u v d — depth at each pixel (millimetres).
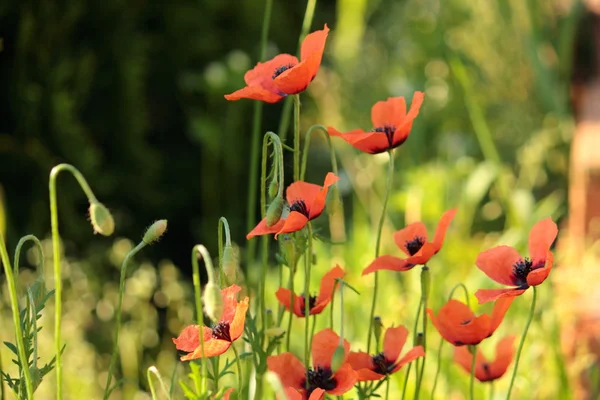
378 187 5312
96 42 5918
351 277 4109
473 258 4398
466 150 6219
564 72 6199
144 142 6141
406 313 3492
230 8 6441
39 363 3576
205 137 5867
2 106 5645
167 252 6539
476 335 1771
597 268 3340
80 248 5945
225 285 1647
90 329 4688
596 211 4000
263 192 1735
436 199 4465
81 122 5977
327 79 7168
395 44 7598
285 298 1822
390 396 3008
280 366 1684
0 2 5473
